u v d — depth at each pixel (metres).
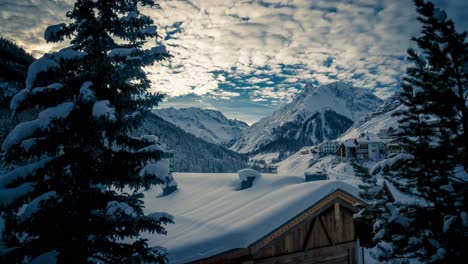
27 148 5.14
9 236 5.54
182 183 20.41
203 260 8.52
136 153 6.06
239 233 9.28
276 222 9.84
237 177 17.06
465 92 7.72
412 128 8.48
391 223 8.03
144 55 6.16
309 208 10.54
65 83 5.87
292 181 14.23
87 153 5.73
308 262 11.46
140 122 6.12
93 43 5.95
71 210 5.54
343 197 11.65
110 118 5.27
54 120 5.25
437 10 7.39
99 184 6.08
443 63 7.59
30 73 5.33
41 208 5.11
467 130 7.62
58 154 5.99
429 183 8.25
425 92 7.91
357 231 13.05
